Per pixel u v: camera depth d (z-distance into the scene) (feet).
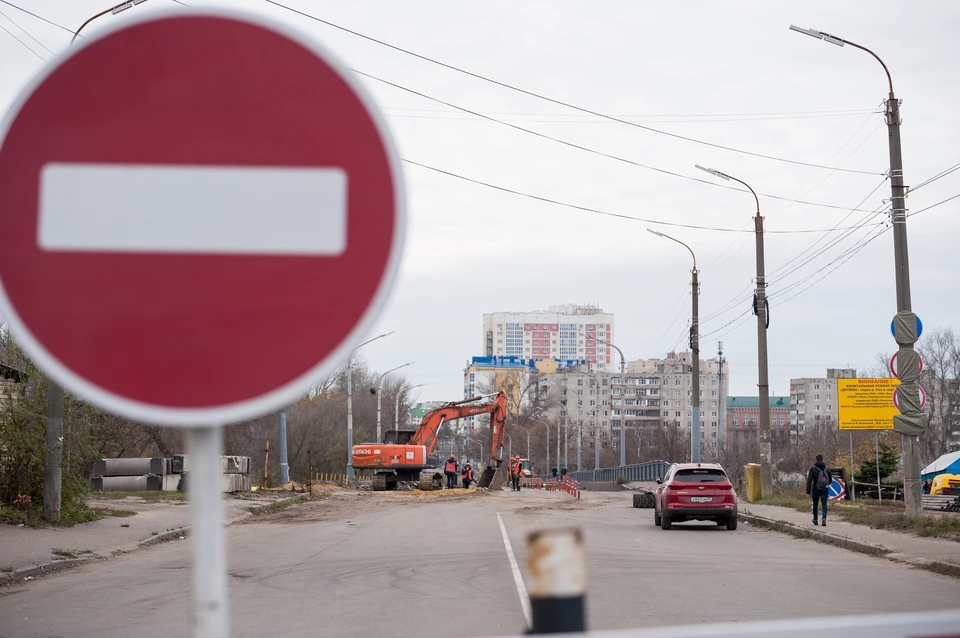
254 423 211.61
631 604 36.24
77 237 6.26
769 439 109.40
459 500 127.24
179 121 6.42
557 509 107.65
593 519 91.50
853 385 116.78
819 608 35.24
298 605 36.58
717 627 6.09
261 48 6.53
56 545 54.80
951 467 129.80
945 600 37.45
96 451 69.97
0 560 47.70
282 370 6.39
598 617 33.14
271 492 122.52
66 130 6.31
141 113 6.38
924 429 68.39
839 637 6.28
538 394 416.05
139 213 6.33
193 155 6.41
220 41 6.50
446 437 457.27
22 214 6.24
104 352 6.23
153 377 6.26
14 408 66.03
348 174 6.55
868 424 116.06
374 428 285.43
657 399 478.59
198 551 6.19
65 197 6.27
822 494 72.64
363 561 52.06
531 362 495.41
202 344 6.32
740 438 481.05
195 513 6.23
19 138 6.27
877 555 55.31
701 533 74.54
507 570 47.75
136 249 6.31
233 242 6.40
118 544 58.95
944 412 221.66
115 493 103.91
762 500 106.83
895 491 137.69
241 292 6.38
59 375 6.19
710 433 480.23
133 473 116.67
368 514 94.89
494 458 165.48
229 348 6.34
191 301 6.33
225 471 116.88
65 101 6.32
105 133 6.34
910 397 68.64
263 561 52.16
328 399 240.73
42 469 65.87
